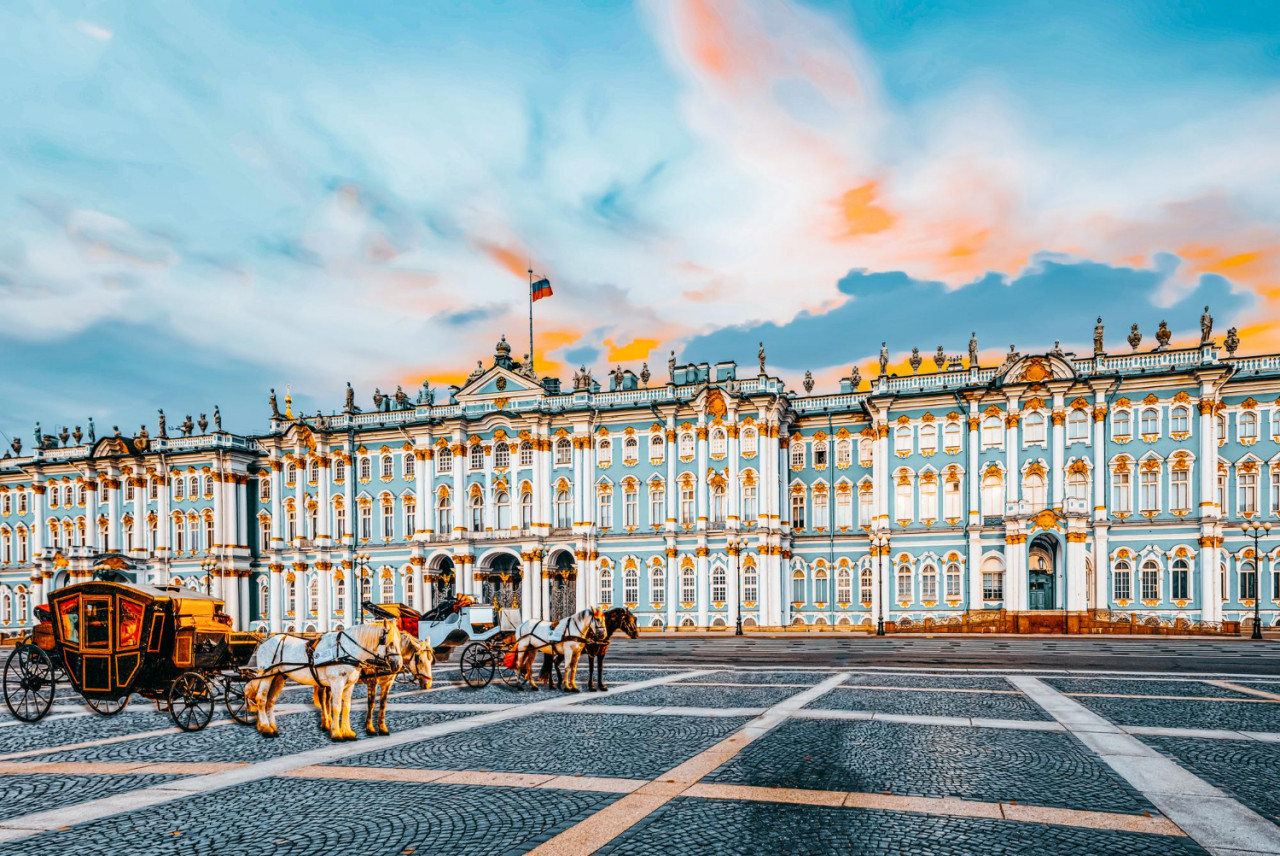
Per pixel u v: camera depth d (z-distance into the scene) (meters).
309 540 93.88
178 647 25.06
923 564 77.00
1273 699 26.94
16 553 105.12
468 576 86.81
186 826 14.44
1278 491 69.31
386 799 15.88
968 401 76.25
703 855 12.73
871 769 17.75
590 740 21.22
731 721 23.67
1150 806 15.04
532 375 88.50
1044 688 29.92
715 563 80.69
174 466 98.69
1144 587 70.88
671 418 82.94
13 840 13.84
